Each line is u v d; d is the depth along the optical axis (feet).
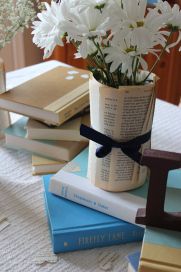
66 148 2.77
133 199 2.21
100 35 1.79
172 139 3.20
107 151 2.15
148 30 1.75
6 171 2.80
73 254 2.10
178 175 2.39
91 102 2.19
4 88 3.07
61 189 2.33
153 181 1.82
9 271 1.98
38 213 2.39
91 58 2.01
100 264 2.04
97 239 2.13
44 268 2.01
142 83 2.10
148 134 2.21
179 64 6.70
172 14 1.88
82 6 1.78
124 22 1.74
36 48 7.10
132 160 2.19
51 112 2.69
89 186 2.31
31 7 2.82
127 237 2.16
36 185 2.65
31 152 2.96
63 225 2.11
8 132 3.02
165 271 1.69
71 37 1.83
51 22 1.92
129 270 1.95
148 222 1.91
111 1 1.78
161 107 3.79
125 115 2.08
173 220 1.88
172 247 1.79
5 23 2.74
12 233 2.22
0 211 2.39
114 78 2.09
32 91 2.98
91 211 2.24
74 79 3.22
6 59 6.88
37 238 2.19
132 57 1.84
